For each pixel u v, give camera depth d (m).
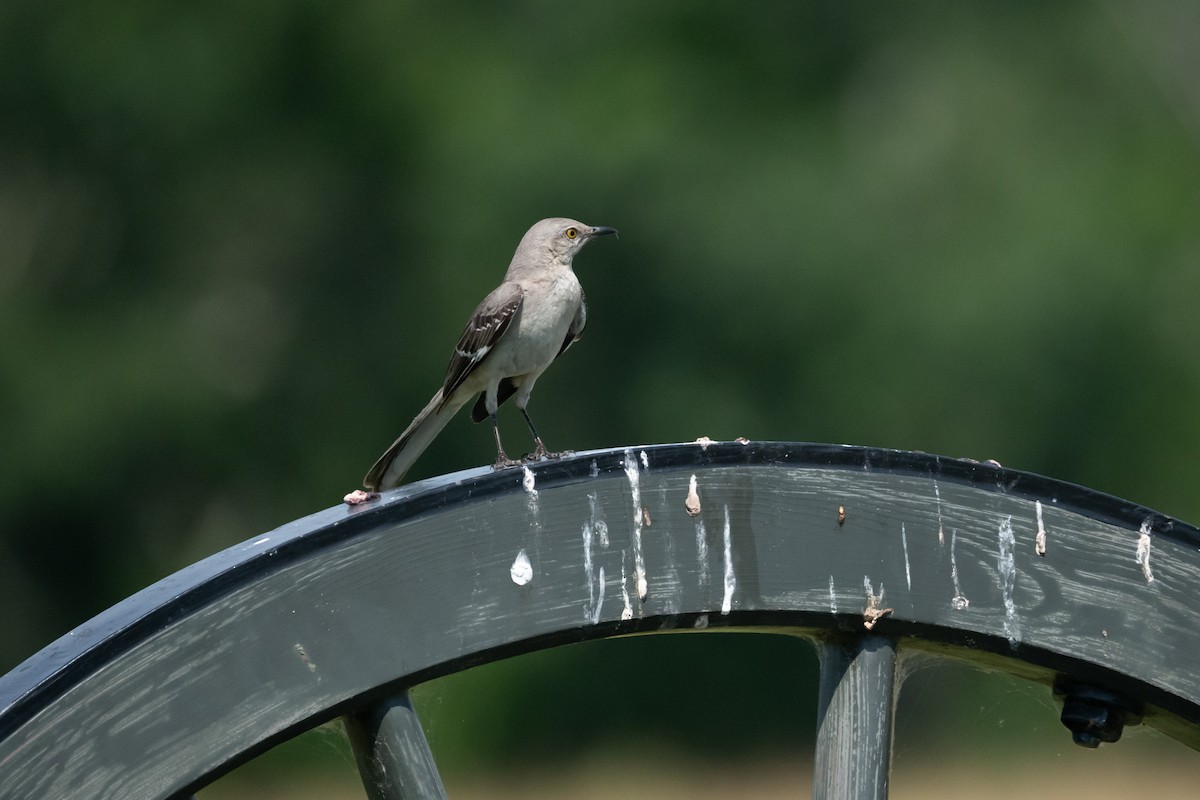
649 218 20.17
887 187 20.66
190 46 22.27
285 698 2.37
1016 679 3.31
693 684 19.20
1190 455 19.41
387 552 2.49
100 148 22.48
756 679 19.31
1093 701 2.94
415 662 2.48
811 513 2.76
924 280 19.80
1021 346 19.14
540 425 20.19
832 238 19.97
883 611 2.76
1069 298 19.36
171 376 21.33
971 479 2.85
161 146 22.41
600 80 21.56
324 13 22.42
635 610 2.65
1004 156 20.80
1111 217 20.34
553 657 18.94
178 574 2.47
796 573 2.74
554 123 21.16
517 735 18.70
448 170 21.52
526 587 2.59
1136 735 3.29
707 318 19.91
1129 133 21.50
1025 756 14.38
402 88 22.38
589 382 20.20
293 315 22.19
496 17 23.08
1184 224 20.72
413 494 2.56
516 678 18.81
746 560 2.73
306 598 2.42
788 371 19.75
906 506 2.81
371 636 2.45
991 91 21.31
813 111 21.64
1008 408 19.17
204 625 2.34
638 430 19.81
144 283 22.28
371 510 2.49
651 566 2.67
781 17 22.16
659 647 19.25
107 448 20.66
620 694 19.09
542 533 2.61
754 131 21.16
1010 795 14.31
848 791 2.72
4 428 20.52
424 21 22.92
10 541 20.47
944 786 14.60
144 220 22.44
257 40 22.45
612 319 20.25
